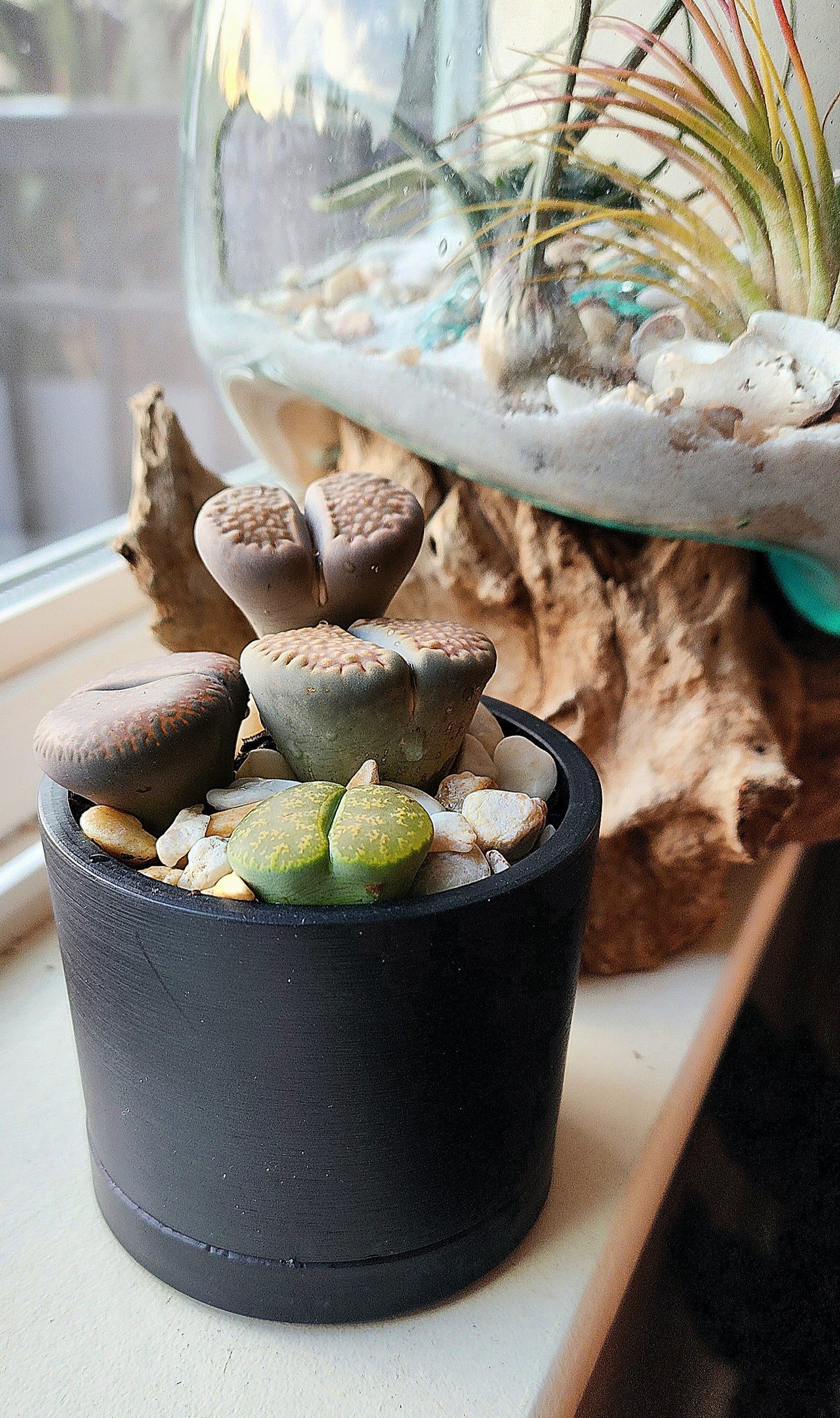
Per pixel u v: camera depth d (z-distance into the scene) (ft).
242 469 1.65
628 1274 0.84
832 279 0.77
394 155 0.84
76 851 0.71
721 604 0.97
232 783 0.77
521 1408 0.74
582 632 0.99
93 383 1.38
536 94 0.79
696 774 0.96
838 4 0.77
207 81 0.90
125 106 1.33
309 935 0.66
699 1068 0.98
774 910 1.16
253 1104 0.70
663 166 0.79
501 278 0.81
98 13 1.25
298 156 0.87
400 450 1.00
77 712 0.72
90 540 1.37
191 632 0.99
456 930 0.68
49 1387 0.74
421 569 1.02
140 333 1.46
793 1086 1.01
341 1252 0.75
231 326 0.95
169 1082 0.71
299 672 0.70
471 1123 0.74
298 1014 0.68
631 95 0.78
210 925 0.66
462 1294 0.80
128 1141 0.75
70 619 1.22
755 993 1.10
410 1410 0.74
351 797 0.70
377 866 0.67
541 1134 0.80
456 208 0.83
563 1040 0.79
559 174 0.80
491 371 0.82
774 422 0.78
